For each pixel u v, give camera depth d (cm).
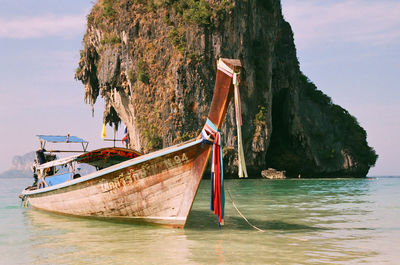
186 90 4912
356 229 928
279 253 680
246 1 5297
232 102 4922
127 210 1039
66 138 1645
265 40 5669
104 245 772
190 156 936
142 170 980
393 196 1950
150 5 5497
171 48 5159
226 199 1786
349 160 6347
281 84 6259
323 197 1897
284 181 4156
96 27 6097
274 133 6372
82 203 1147
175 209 962
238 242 779
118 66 5684
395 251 693
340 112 6950
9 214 1362
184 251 701
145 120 5172
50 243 809
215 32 5050
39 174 1580
